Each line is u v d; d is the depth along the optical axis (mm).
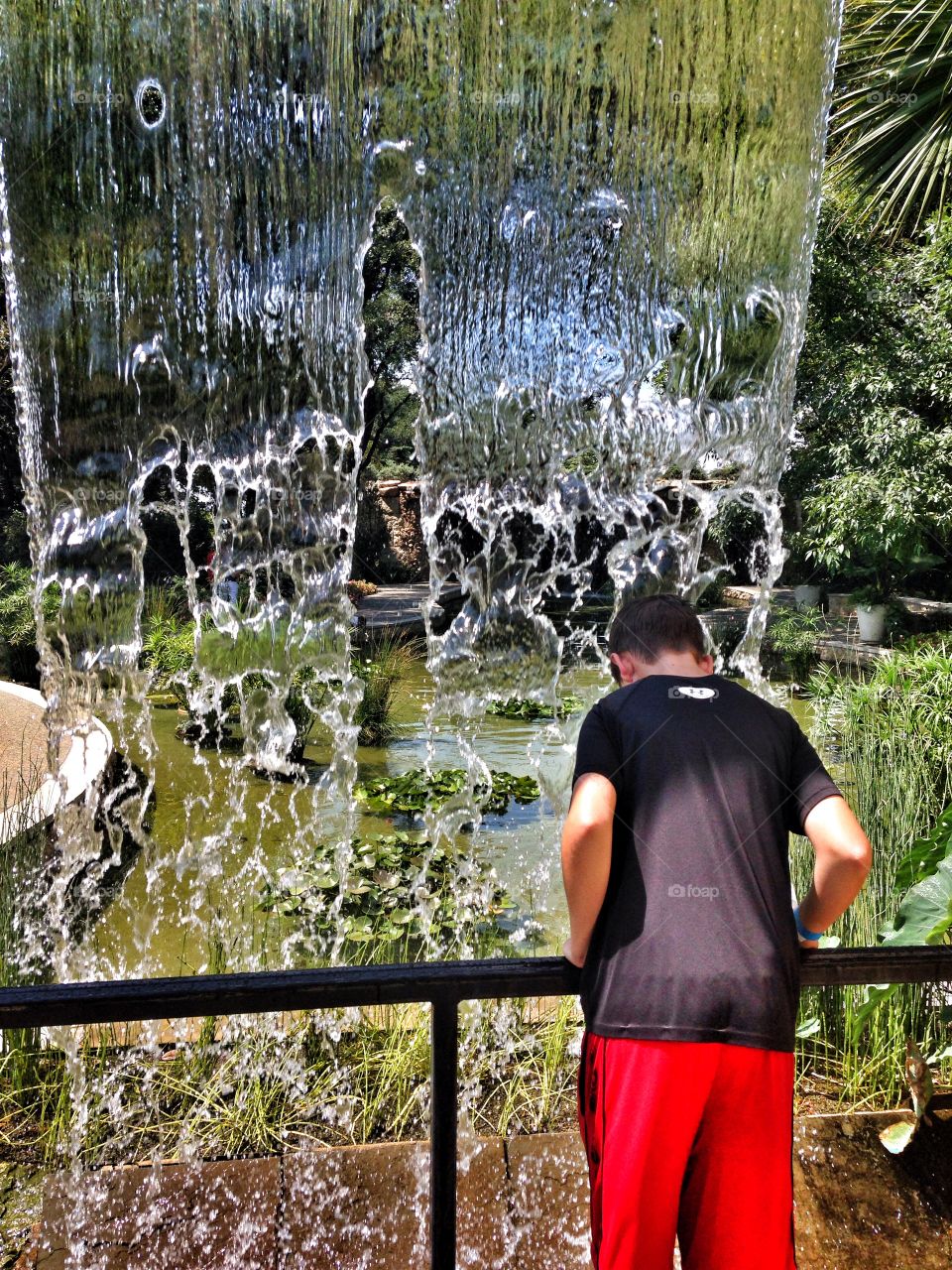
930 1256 2104
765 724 1501
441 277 3230
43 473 3055
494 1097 2760
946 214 9102
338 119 2979
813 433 10953
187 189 2926
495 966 1341
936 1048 2787
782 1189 1347
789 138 3117
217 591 3881
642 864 1399
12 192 2811
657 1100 1312
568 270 3230
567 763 6586
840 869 1385
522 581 4363
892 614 10328
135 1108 2682
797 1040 2914
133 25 2771
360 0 2873
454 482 3551
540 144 3066
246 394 3189
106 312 2975
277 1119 2648
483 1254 2137
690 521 4152
